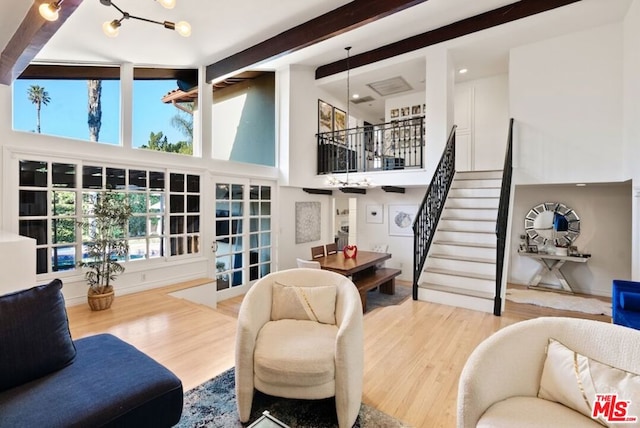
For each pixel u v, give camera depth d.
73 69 4.16
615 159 4.43
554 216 5.86
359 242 7.77
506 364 1.53
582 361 1.47
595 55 4.57
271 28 4.05
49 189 3.73
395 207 7.24
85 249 4.04
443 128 5.36
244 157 6.52
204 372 2.57
